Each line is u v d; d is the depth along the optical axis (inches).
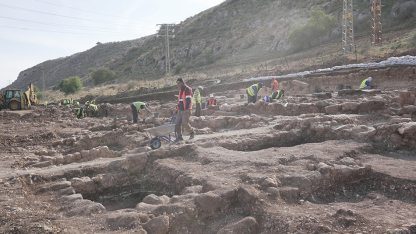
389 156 358.3
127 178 382.3
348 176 288.4
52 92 3818.9
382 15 2374.5
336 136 424.2
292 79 1368.1
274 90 933.8
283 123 514.6
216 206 250.1
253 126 584.4
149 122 713.0
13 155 542.9
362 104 550.9
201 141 454.0
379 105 553.3
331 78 1200.2
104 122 947.3
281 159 337.7
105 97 2185.0
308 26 2456.9
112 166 398.3
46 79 7317.9
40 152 561.0
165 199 289.3
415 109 499.2
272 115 709.9
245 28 3550.7
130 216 244.7
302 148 376.2
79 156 472.4
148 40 5054.1
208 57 3363.7
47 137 724.7
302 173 291.3
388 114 509.0
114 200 367.2
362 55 1481.3
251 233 224.7
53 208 290.2
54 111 1346.0
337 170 288.5
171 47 4018.2
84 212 272.4
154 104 1441.9
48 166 440.8
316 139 442.9
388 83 1025.5
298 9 3164.4
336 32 2384.4
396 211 234.8
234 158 355.6
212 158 364.2
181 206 246.7
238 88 1577.3
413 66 994.7
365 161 332.5
